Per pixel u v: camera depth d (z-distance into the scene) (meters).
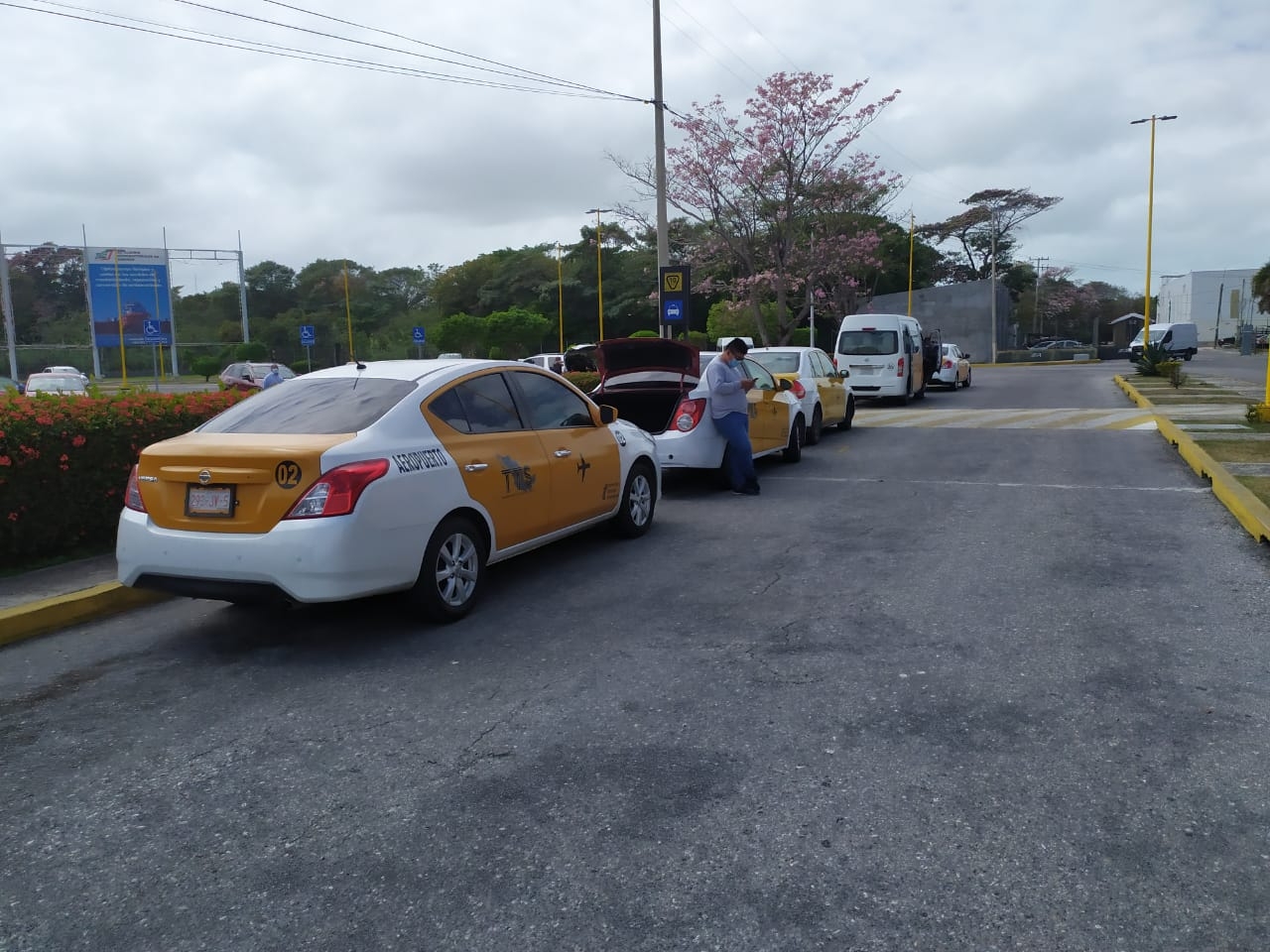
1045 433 15.35
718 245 33.44
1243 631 5.41
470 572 6.12
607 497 7.71
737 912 2.94
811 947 2.77
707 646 5.40
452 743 4.22
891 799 3.59
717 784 3.75
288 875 3.23
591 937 2.85
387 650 5.50
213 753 4.21
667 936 2.84
